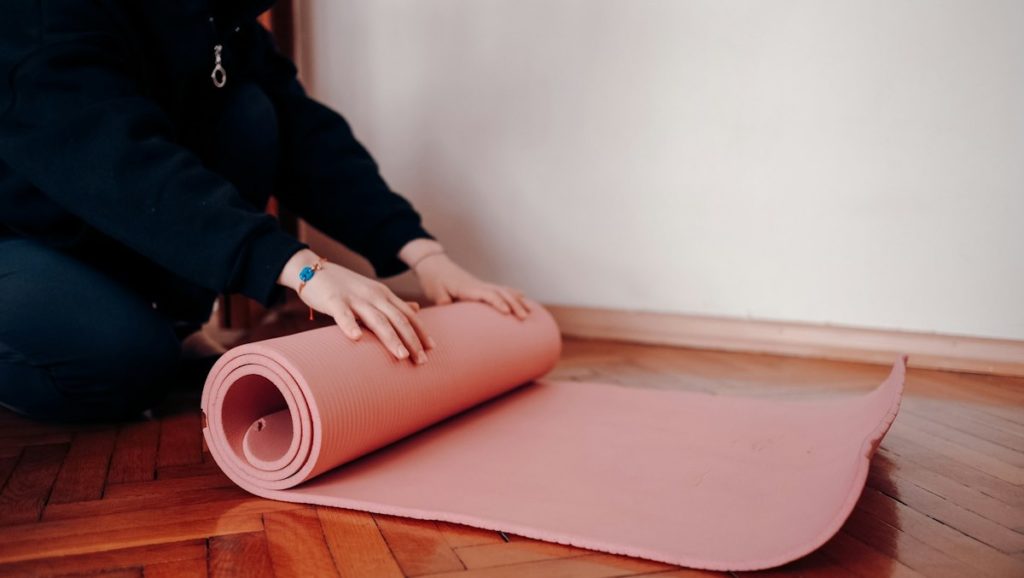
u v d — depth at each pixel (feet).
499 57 7.16
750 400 4.51
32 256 3.91
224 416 3.34
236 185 4.83
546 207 7.21
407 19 7.41
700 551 2.59
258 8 4.57
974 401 4.95
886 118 5.95
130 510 3.08
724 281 6.64
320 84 7.84
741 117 6.41
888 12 5.85
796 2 6.11
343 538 2.84
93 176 3.47
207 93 4.56
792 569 2.62
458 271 4.91
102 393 4.01
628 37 6.70
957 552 2.77
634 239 6.92
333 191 5.17
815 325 6.35
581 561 2.66
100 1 3.75
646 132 6.76
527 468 3.41
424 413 3.74
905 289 6.03
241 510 3.09
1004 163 5.66
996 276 5.75
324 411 3.12
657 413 4.27
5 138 3.52
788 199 6.33
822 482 3.07
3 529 2.88
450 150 7.48
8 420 4.28
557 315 7.23
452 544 2.79
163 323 4.20
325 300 3.46
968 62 5.69
